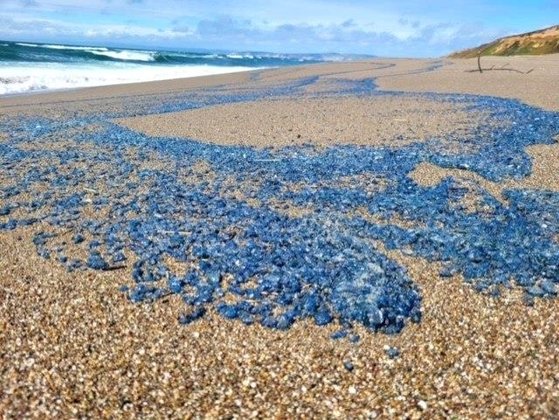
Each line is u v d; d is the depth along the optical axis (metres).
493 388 5.02
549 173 11.14
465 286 6.79
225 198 9.94
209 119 18.06
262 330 5.95
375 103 21.42
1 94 26.02
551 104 19.50
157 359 5.48
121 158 12.77
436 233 8.31
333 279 6.84
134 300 6.50
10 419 4.60
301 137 14.80
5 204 9.54
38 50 52.06
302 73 44.34
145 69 48.75
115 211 9.25
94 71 41.12
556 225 8.62
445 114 17.92
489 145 13.29
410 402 4.87
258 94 26.62
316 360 5.48
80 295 6.60
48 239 8.11
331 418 4.68
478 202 9.61
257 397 4.95
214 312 6.26
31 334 5.83
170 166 12.05
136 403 4.85
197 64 68.31
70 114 19.44
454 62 57.53
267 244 7.90
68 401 4.85
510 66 40.53
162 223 8.71
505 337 5.79
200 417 4.69
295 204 9.63
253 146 13.85
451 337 5.81
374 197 9.91
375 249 7.79
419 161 12.03
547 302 6.41
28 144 14.19
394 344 5.71
